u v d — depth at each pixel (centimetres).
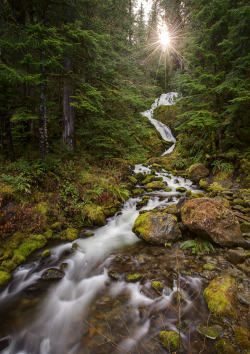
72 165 828
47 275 418
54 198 662
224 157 953
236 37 809
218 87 810
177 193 898
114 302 349
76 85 804
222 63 949
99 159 1006
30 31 519
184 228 541
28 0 648
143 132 1005
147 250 498
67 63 782
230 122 887
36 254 489
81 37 659
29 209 567
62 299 362
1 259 436
